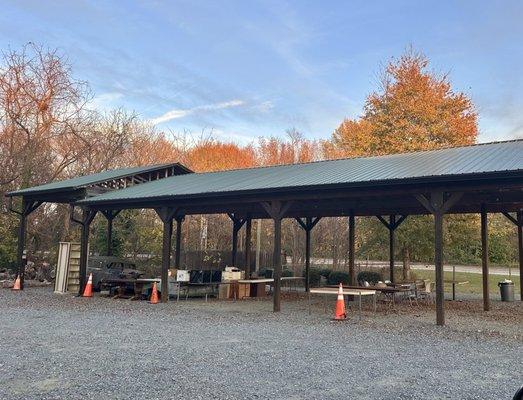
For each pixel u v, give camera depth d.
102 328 8.72
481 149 12.64
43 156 23.50
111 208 15.28
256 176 14.51
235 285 15.94
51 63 23.84
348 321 10.19
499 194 11.90
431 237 21.61
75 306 12.24
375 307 12.22
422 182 9.55
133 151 29.78
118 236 23.08
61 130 24.44
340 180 10.51
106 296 15.09
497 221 22.91
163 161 31.91
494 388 5.00
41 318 9.95
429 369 5.84
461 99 23.64
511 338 8.30
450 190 9.52
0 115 22.83
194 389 4.79
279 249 11.80
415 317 11.12
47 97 23.45
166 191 14.02
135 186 16.88
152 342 7.38
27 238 21.08
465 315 11.80
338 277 20.83
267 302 14.41
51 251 21.20
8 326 8.80
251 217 17.97
